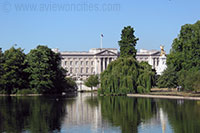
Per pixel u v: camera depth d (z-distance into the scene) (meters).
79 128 38.72
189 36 94.56
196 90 85.44
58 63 128.12
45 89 115.00
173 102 68.94
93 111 55.59
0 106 66.25
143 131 36.53
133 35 126.94
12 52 117.38
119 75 98.62
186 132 35.31
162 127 38.62
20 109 59.84
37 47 121.31
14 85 114.38
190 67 90.50
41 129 38.12
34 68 114.31
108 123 42.06
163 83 102.50
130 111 54.25
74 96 109.56
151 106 61.38
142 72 100.00
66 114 51.69
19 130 37.50
